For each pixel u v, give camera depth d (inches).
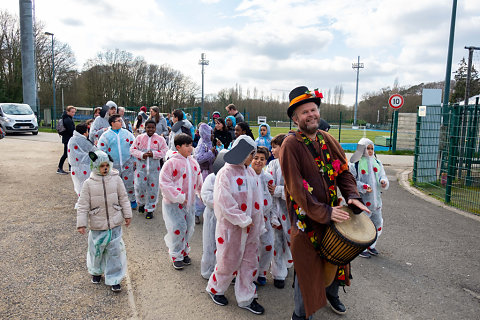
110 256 152.7
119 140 265.3
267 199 154.1
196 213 247.4
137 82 1945.1
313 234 118.0
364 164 191.0
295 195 112.3
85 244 197.5
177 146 177.0
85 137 261.0
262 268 159.8
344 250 109.8
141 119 512.4
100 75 1889.8
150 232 225.8
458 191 346.6
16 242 197.2
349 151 697.0
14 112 826.2
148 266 177.5
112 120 262.7
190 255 193.5
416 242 220.4
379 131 1700.3
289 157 114.3
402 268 184.2
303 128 117.0
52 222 231.6
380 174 194.1
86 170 260.7
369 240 107.0
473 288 164.2
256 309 139.4
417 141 385.4
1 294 144.4
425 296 156.6
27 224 226.4
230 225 135.9
